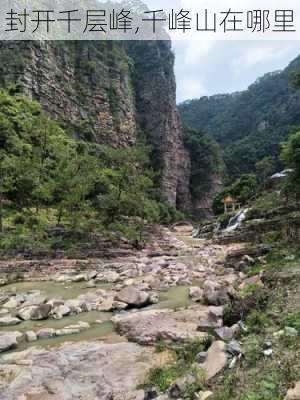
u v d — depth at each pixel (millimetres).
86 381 6281
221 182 105500
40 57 61250
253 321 7180
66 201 29000
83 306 11633
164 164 86438
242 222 32562
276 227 24984
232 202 54656
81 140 62938
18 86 53750
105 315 10859
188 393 5320
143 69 94312
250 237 26234
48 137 41844
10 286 16109
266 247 16875
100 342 8336
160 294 13008
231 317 7988
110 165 44062
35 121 43312
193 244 33125
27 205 33875
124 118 78750
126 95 82438
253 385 4883
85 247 24141
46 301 12727
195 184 100500
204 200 99750
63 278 17125
